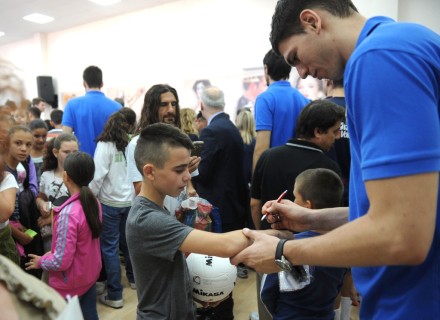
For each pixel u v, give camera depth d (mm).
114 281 2371
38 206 2215
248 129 3217
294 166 1619
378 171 528
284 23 733
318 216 1027
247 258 796
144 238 1051
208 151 2338
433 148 515
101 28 6816
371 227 544
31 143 2076
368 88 552
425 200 511
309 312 1222
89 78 2967
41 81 7434
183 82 5922
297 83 4793
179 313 1083
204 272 1240
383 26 612
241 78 5344
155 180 1130
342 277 1331
